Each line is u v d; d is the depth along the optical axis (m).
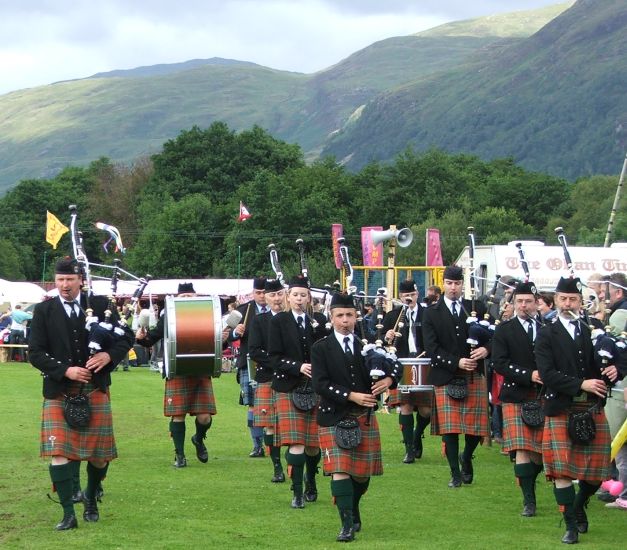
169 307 12.54
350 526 8.89
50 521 9.55
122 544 8.62
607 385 9.20
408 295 13.99
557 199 75.88
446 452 11.70
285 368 10.46
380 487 11.53
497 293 16.59
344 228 67.19
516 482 11.95
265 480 11.82
